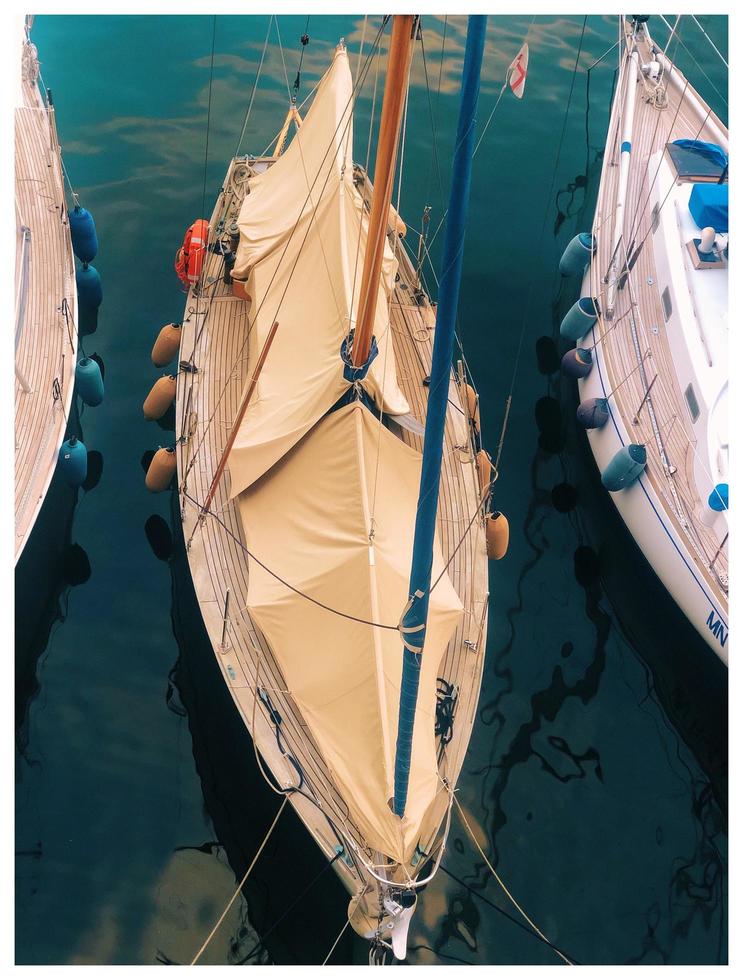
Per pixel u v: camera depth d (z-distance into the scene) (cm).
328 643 1310
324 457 1427
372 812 1202
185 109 2317
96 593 1658
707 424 1650
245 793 1438
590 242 1980
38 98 2088
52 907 1345
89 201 2148
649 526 1656
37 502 1516
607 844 1448
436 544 1488
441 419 946
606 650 1658
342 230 1570
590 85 2478
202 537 1504
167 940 1320
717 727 1588
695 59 2525
